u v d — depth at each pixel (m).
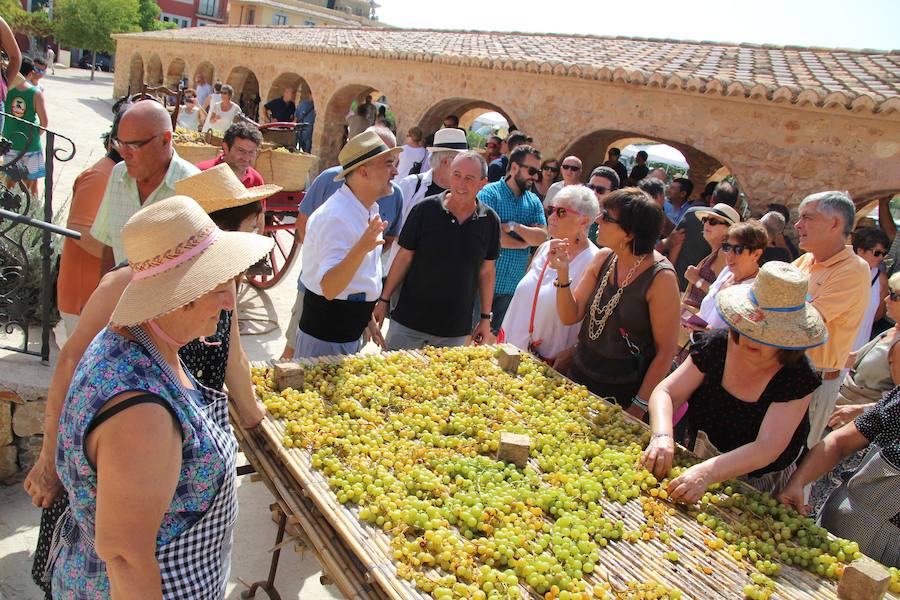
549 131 10.80
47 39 47.94
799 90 7.57
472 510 2.30
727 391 2.89
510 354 3.72
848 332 4.05
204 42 22.11
